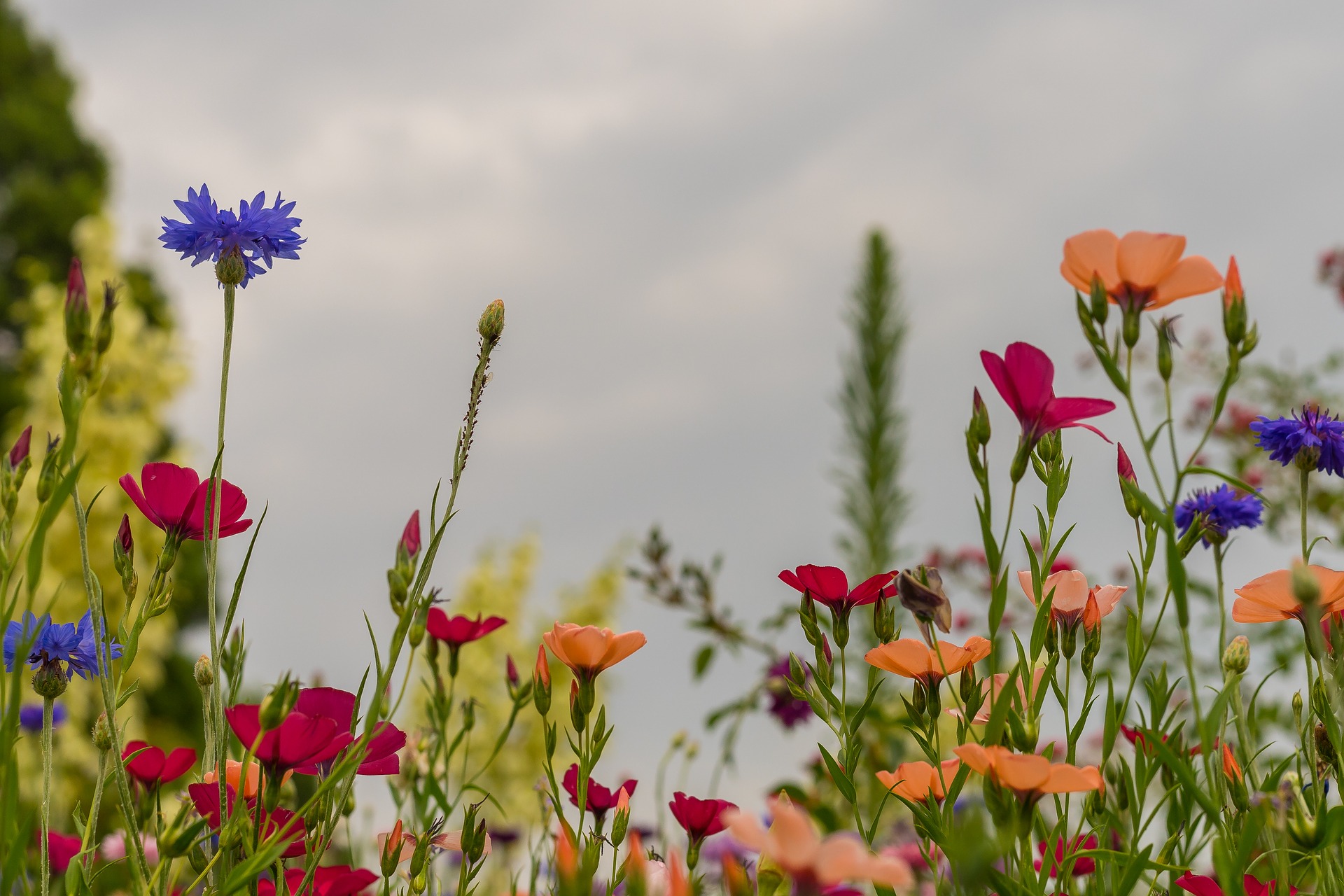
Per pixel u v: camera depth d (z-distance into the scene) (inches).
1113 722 43.6
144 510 46.6
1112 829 52.7
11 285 717.3
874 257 232.4
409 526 44.9
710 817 50.5
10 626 42.7
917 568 47.0
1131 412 39.9
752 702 132.0
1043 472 46.8
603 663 47.2
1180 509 56.9
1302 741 48.5
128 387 364.5
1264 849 48.7
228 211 49.1
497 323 46.8
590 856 40.8
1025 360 42.4
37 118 799.7
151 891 38.6
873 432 217.2
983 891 38.9
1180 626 36.0
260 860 36.6
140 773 54.6
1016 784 36.9
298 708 47.9
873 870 26.3
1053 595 44.9
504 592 372.8
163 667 574.9
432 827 54.9
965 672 46.0
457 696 315.6
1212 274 39.8
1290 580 40.6
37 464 191.9
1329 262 196.4
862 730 138.9
